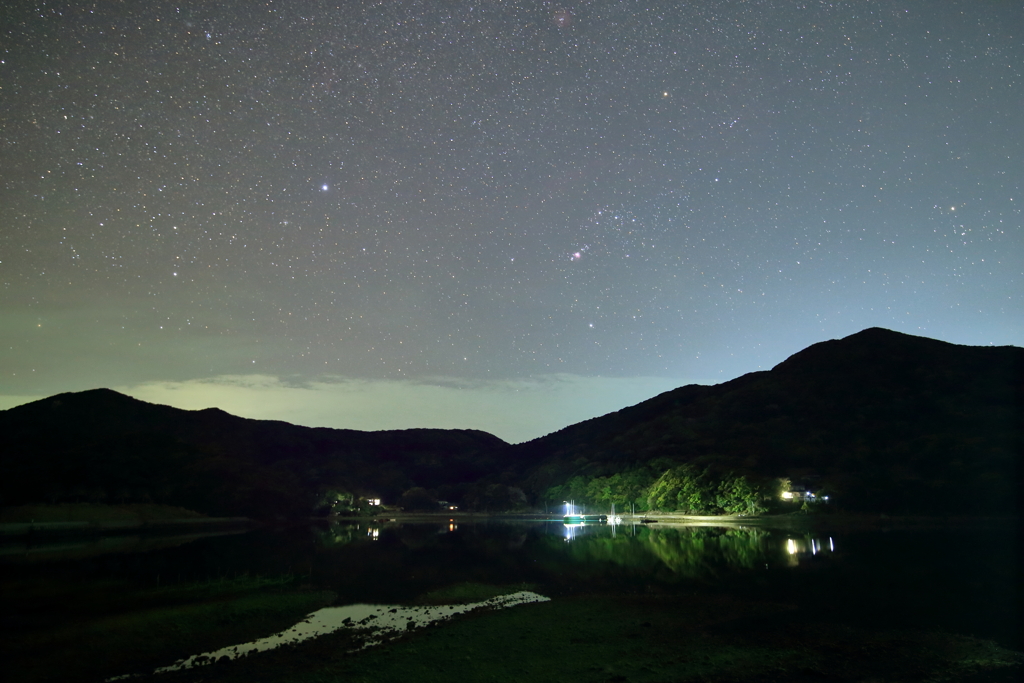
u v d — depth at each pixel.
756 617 26.97
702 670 19.67
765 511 119.81
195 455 178.75
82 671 21.67
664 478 153.25
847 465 136.00
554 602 32.00
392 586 39.59
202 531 119.62
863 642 22.73
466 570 47.81
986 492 102.75
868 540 67.25
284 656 23.11
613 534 92.44
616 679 18.95
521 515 198.38
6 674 21.36
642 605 30.23
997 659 20.38
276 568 50.84
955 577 38.31
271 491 176.62
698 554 55.84
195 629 27.23
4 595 36.09
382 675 20.20
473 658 21.84
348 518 185.62
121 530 120.44
